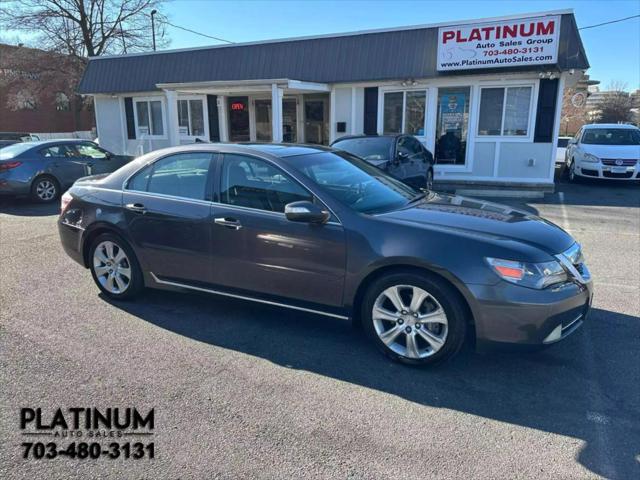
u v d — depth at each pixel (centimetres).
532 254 317
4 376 330
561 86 1163
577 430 276
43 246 675
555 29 1071
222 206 400
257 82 1225
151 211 428
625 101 4759
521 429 277
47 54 2905
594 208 966
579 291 328
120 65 1612
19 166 1015
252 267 388
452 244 325
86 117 3947
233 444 263
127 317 431
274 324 418
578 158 1314
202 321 423
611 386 322
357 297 360
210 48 1471
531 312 309
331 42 1329
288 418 286
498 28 1114
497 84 1220
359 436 270
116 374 334
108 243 462
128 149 1722
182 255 419
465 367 346
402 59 1247
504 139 1245
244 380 328
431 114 1297
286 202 378
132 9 2989
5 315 434
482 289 313
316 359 357
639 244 683
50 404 299
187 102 1633
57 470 245
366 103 1355
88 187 478
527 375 336
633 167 1230
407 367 345
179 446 262
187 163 425
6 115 3494
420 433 273
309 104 1623
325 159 429
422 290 331
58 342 381
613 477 240
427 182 1051
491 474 241
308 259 364
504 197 1129
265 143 450
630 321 422
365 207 372
